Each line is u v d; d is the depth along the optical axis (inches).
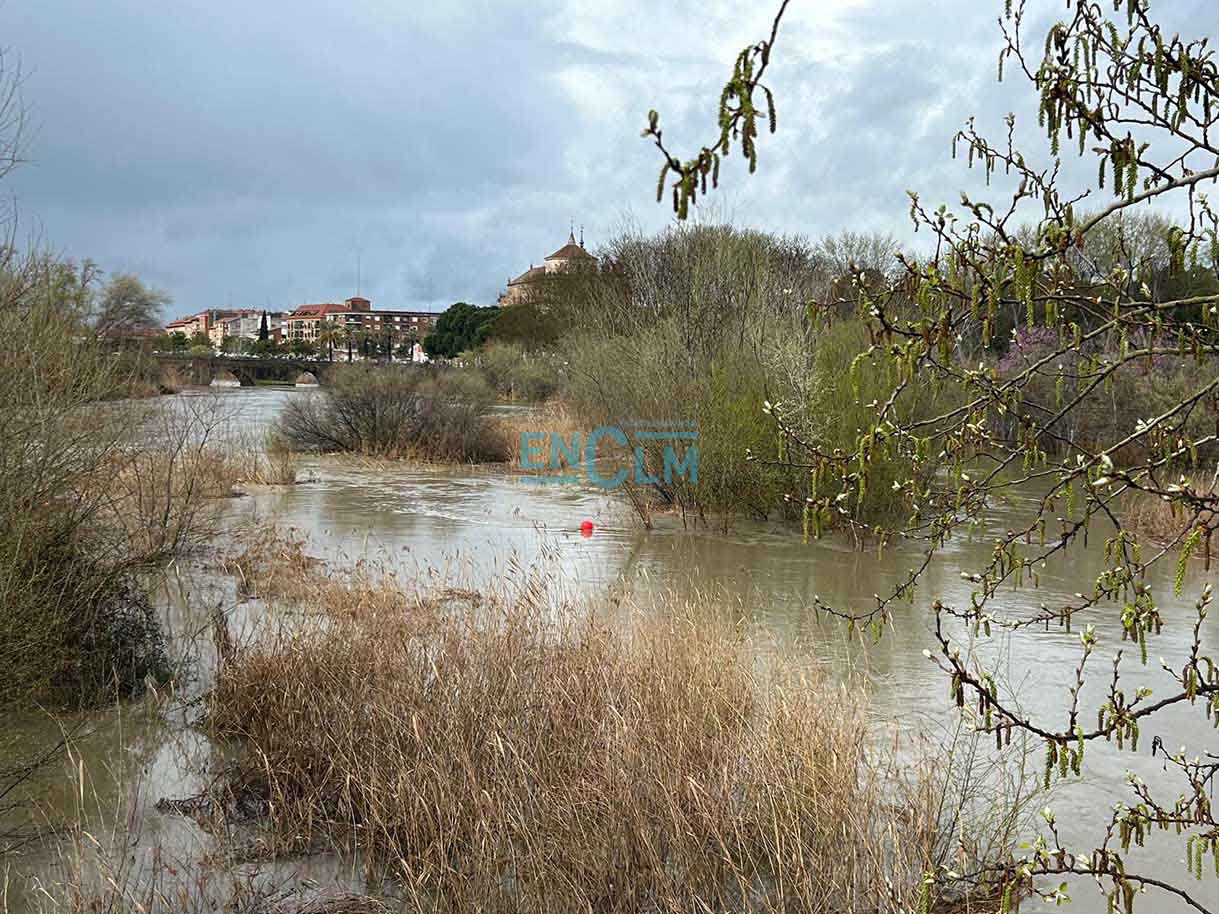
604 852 164.2
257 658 249.3
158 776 218.4
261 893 168.9
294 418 973.2
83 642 264.4
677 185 58.0
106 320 345.7
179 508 365.4
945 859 168.2
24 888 170.4
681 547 480.7
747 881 158.4
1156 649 308.0
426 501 645.9
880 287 89.0
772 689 222.1
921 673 279.3
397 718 208.2
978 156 90.5
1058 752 83.7
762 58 56.6
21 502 247.1
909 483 98.5
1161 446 81.7
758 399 523.5
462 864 165.9
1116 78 81.4
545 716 205.5
